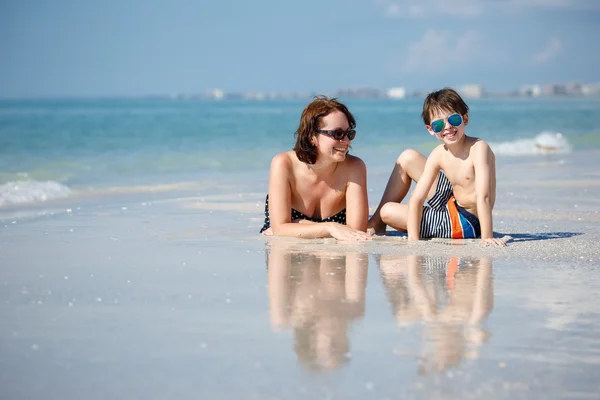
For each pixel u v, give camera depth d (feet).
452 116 18.43
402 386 8.58
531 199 27.68
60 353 9.77
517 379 8.79
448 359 9.45
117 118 112.88
